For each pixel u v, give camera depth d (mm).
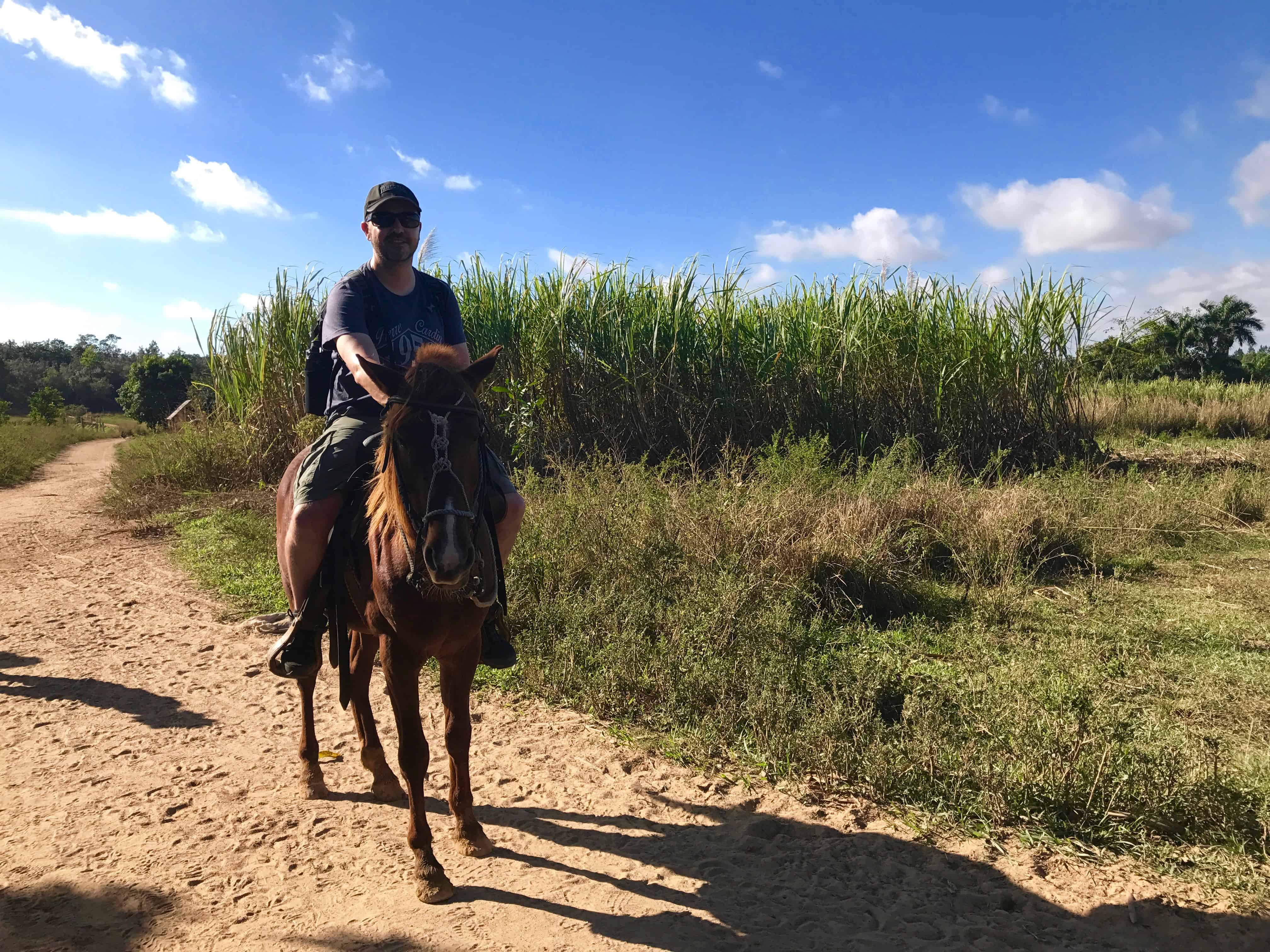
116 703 5414
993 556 7660
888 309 12641
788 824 3801
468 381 3189
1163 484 10289
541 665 5559
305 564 3555
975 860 3463
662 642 5469
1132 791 3643
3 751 4684
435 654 3350
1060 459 11055
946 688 4773
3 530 12125
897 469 9602
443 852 3600
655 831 3779
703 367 11898
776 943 2934
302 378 13930
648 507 7211
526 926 3037
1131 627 6016
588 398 11766
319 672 5934
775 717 4590
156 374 51000
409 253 3820
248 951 2914
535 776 4324
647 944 2932
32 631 7023
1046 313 12305
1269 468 11922
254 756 4625
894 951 2871
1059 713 4059
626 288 12328
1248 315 43375
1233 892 3158
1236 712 4660
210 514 11875
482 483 3283
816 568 6770
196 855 3584
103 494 15242
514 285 12602
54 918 3119
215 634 6906
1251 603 6578
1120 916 3061
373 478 3289
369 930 3021
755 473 9922
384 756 4199
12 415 66688
